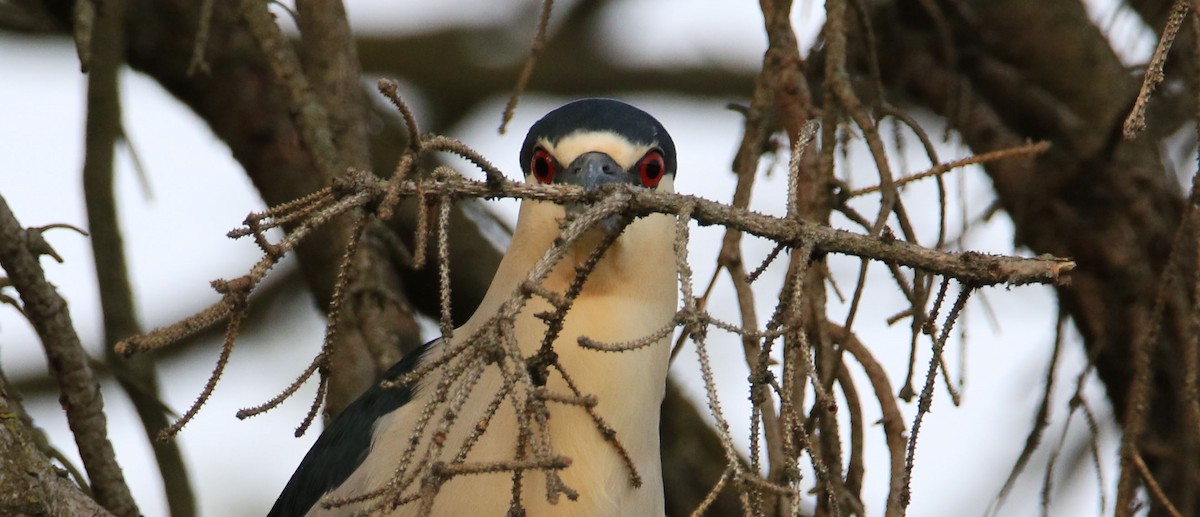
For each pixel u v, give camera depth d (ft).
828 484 18.13
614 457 24.88
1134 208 34.58
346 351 32.19
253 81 36.91
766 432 23.65
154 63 36.96
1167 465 32.60
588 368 24.98
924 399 18.95
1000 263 18.19
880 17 37.52
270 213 18.34
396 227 36.76
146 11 36.50
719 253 25.44
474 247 38.40
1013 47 36.40
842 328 25.14
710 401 16.79
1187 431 31.89
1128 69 35.24
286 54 27.94
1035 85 36.19
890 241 18.62
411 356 28.50
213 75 36.83
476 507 24.07
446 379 17.25
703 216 18.61
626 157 26.48
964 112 34.30
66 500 19.51
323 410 32.24
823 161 24.89
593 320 25.35
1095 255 34.63
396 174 18.15
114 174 29.84
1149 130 35.24
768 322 19.25
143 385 29.30
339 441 28.25
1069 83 35.91
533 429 24.35
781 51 26.37
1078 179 35.24
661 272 26.16
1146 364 24.21
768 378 17.79
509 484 24.04
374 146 41.01
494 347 17.08
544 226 26.16
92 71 29.53
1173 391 32.78
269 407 18.56
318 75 29.71
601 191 18.65
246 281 17.98
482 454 24.22
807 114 25.93
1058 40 36.06
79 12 24.13
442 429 16.78
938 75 37.27
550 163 26.78
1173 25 17.76
